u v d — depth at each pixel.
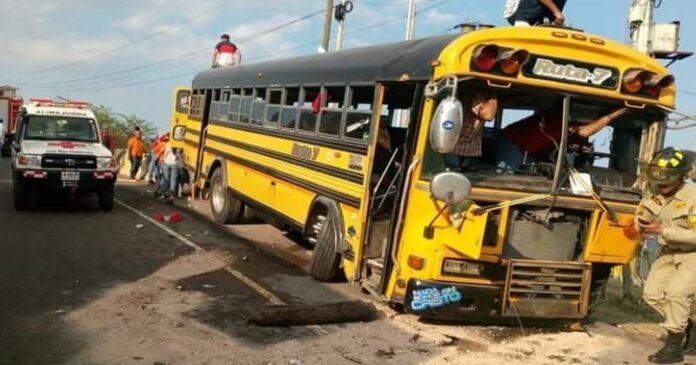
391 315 7.27
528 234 6.80
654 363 6.41
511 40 6.48
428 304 6.55
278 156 10.45
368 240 7.69
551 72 6.55
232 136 12.91
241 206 13.05
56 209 14.30
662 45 10.33
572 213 6.90
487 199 6.45
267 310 6.84
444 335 6.75
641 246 8.93
